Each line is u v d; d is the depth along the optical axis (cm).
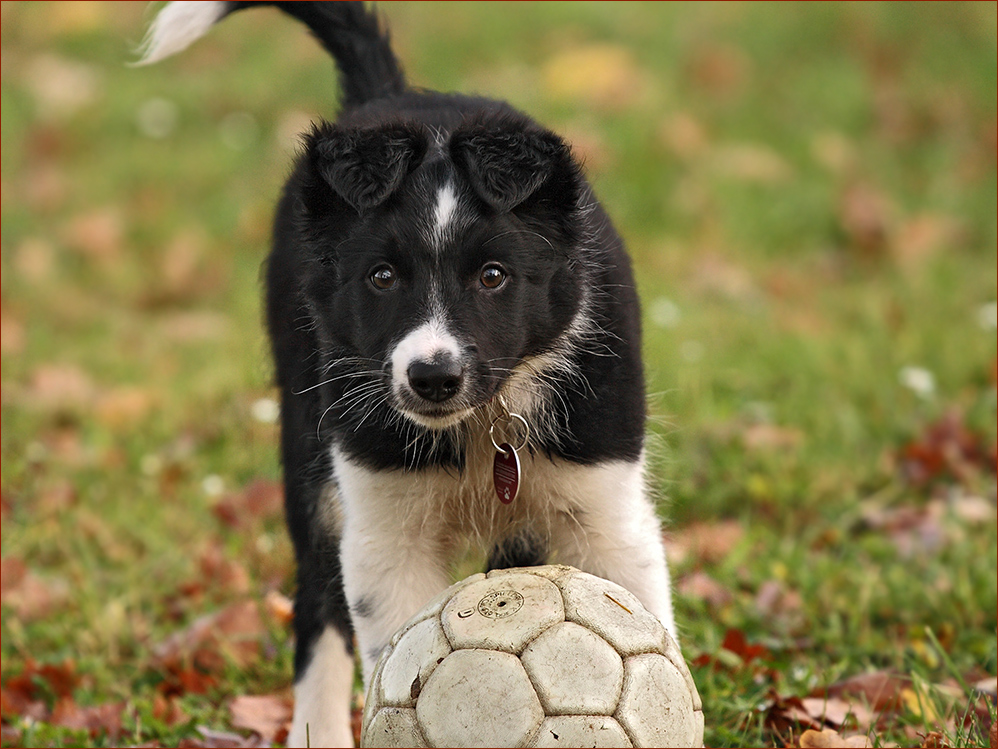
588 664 477
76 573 943
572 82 1947
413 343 572
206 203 1805
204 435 1188
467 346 577
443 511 641
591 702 469
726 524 970
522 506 656
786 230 1630
